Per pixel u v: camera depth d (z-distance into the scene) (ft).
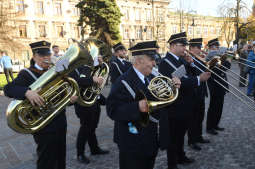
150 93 6.99
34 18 128.67
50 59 8.80
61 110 8.29
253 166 10.95
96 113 12.37
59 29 136.87
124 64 15.11
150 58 6.88
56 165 8.85
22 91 7.43
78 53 8.55
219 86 14.70
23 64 90.48
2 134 17.31
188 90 10.39
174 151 10.66
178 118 10.40
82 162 12.20
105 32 87.30
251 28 84.43
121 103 6.80
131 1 158.61
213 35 191.62
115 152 13.44
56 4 134.21
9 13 88.84
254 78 23.93
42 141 8.47
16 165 12.23
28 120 7.83
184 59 11.12
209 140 14.39
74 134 16.78
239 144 13.50
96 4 86.63
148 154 6.95
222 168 10.99
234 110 20.79
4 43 83.30
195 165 11.45
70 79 8.41
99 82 10.83
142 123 6.37
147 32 167.02
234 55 13.94
